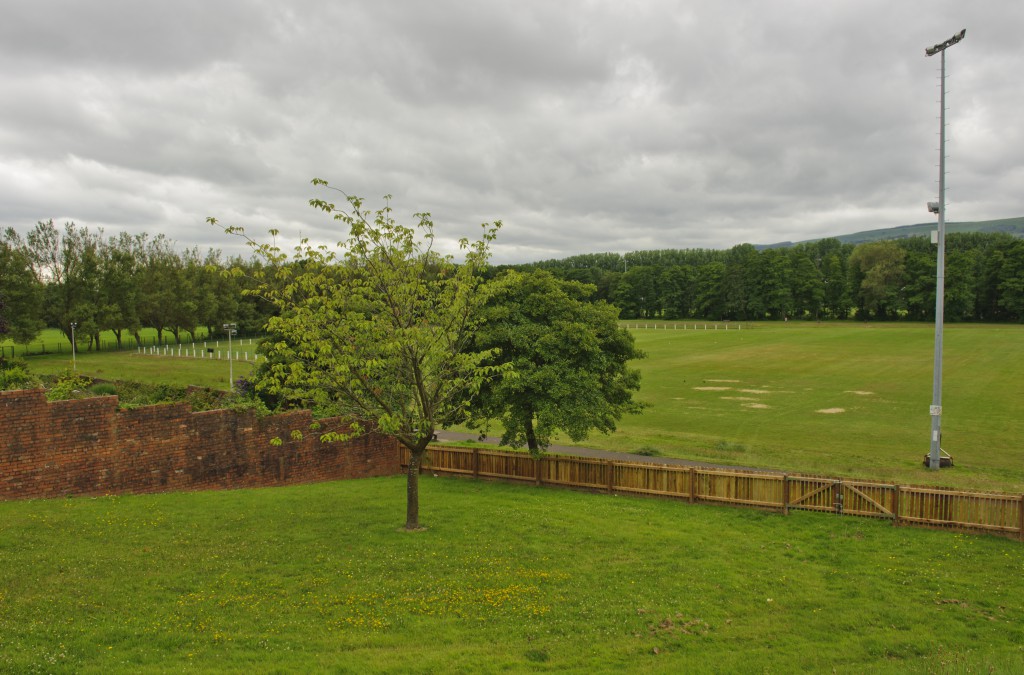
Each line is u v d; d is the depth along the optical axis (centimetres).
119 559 1414
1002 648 1210
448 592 1377
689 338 10700
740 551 1753
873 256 14688
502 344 2609
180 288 10181
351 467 2669
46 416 1814
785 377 6159
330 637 1130
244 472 2283
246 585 1339
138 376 5997
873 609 1386
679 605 1376
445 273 1941
